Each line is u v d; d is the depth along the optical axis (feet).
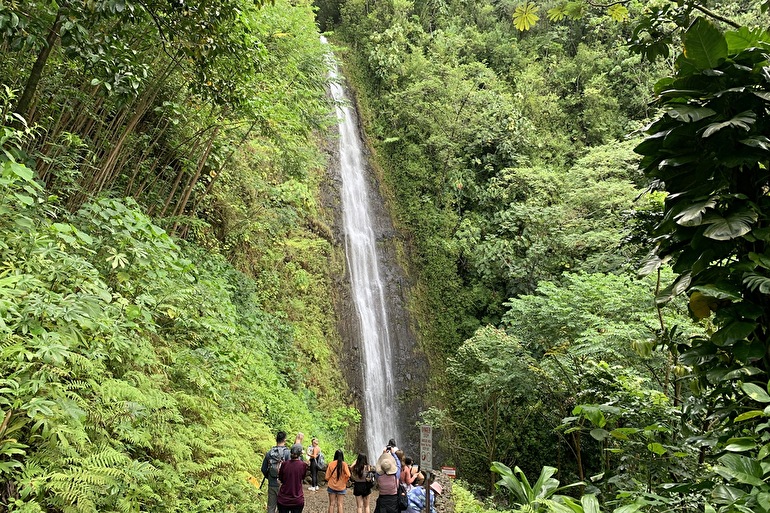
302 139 44.96
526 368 46.37
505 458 61.05
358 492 23.50
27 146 22.04
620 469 14.52
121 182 32.14
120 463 13.50
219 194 43.91
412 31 96.63
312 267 61.93
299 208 60.75
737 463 7.80
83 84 24.77
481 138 85.56
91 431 13.76
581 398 20.12
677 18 13.73
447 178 84.84
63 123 25.38
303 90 37.40
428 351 72.08
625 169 69.82
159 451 16.89
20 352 11.77
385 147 87.10
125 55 17.63
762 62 8.86
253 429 26.61
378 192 81.66
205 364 23.25
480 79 92.53
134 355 17.42
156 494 14.35
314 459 31.32
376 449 59.06
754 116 8.43
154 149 36.55
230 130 36.65
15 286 13.58
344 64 91.71
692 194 9.32
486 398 55.47
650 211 15.60
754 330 9.29
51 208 19.71
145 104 27.37
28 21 15.42
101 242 19.02
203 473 19.25
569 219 70.59
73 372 13.80
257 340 40.88
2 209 14.74
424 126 87.20
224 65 21.22
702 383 11.59
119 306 17.66
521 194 81.97
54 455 12.10
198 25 18.13
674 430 14.73
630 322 39.58
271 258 53.88
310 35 40.68
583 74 98.89
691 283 9.77
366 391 61.05
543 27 110.63
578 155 90.22
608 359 37.32
